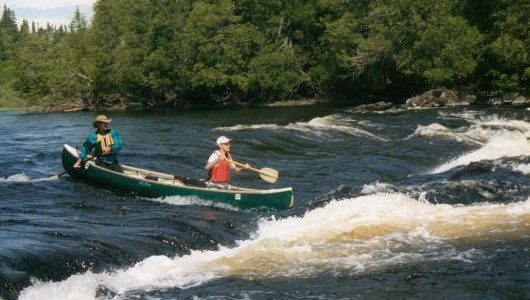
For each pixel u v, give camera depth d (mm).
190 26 45219
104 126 13766
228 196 11812
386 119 26844
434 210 11094
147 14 49656
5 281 7512
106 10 52031
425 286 7797
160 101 51531
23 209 11508
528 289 7598
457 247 9203
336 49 40219
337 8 42219
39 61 55281
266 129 24234
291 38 46031
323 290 7777
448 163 16719
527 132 20750
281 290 7812
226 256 9078
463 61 33500
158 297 7652
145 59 48281
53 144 23625
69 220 10609
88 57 52656
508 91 33438
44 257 8305
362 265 8633
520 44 31859
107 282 8055
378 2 37312
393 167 16328
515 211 10812
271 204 11570
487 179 13055
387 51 36750
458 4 36469
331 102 43062
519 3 32281
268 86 43438
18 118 43531
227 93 47688
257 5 45562
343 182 14492
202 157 17812
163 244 9352
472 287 7715
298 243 9609
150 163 16797
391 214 10922
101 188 13562
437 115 27156
